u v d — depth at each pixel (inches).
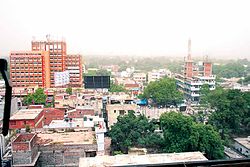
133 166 57.6
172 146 401.1
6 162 88.7
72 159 323.3
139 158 263.7
